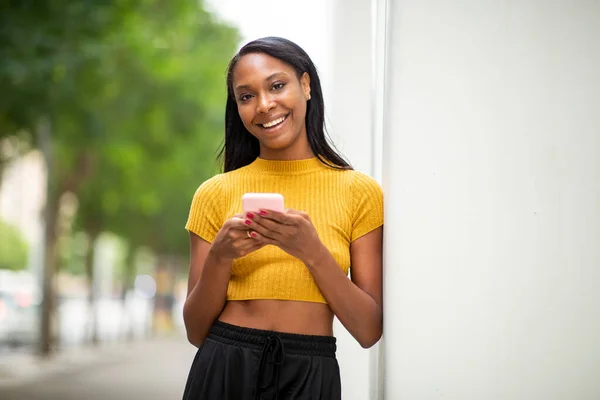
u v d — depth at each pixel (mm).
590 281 2703
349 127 4234
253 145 2930
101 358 20109
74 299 29828
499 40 2807
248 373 2510
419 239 2809
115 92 15062
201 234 2783
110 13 11461
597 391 2695
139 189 21656
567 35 2740
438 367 2791
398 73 2918
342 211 2699
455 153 2822
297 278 2564
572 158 2721
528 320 2740
